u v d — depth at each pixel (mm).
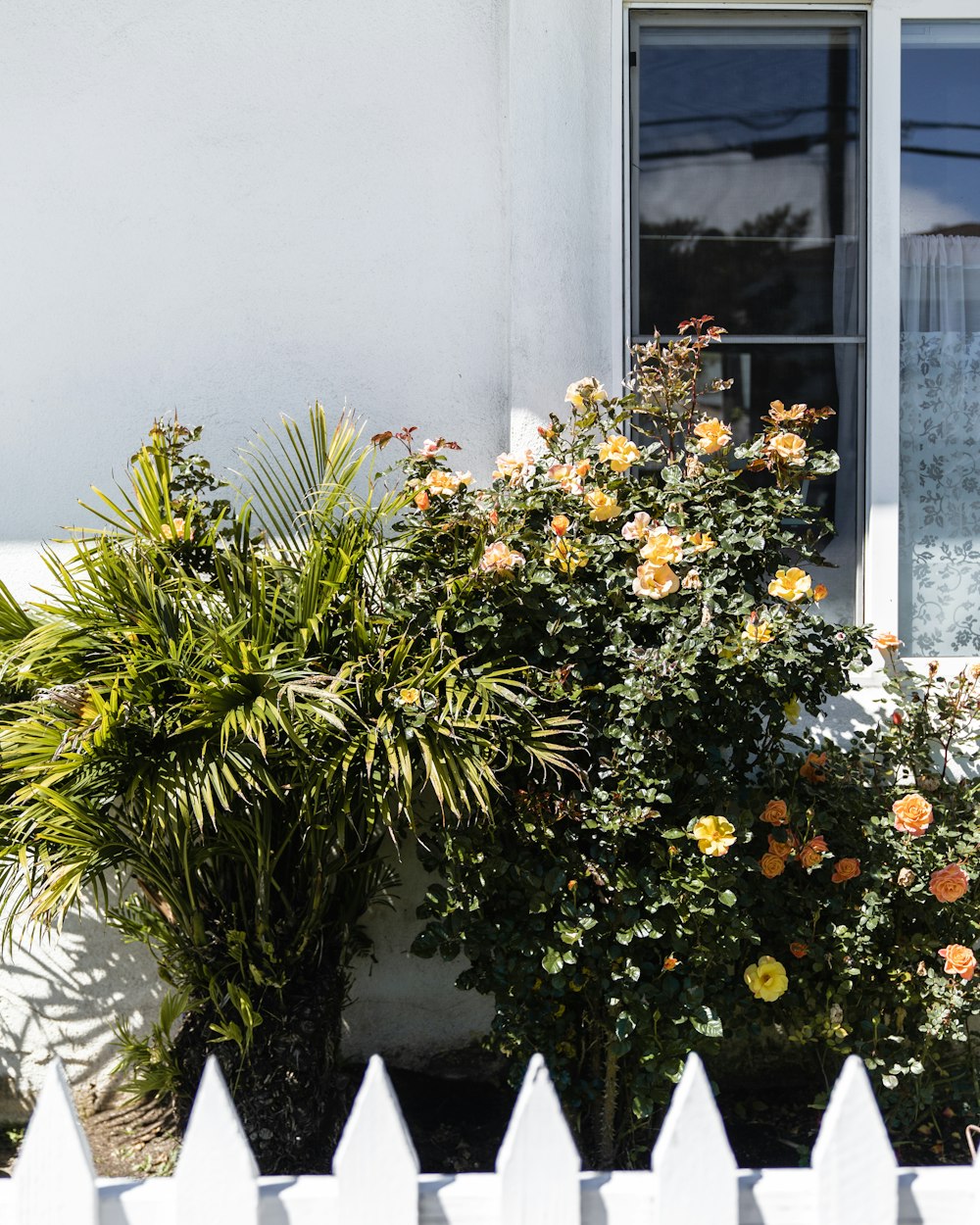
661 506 2654
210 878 2744
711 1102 1368
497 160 3201
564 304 3182
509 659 2596
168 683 2398
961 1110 2867
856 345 3285
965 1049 2820
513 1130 1357
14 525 3219
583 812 2498
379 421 3227
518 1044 2627
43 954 3193
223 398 3213
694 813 2574
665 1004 2545
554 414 3025
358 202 3201
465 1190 1367
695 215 3289
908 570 3326
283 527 3021
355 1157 1345
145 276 3195
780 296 3287
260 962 2658
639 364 2912
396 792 2494
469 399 3225
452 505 2701
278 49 3172
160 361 3205
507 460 2795
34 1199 1346
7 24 3146
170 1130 2967
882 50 3211
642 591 2436
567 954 2473
